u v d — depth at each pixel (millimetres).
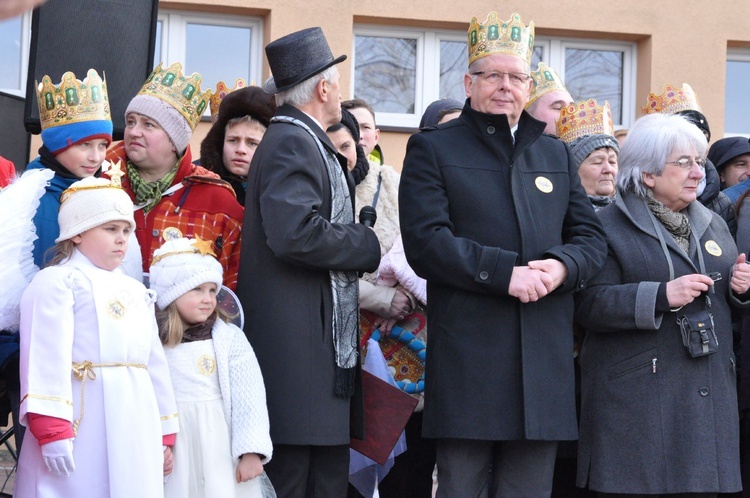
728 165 7082
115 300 3914
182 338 4191
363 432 4414
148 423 3859
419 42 10148
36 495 3717
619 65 10531
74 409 3773
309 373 4223
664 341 4754
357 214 5504
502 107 4555
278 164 4250
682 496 4789
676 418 4711
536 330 4363
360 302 5242
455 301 4379
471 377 4309
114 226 3986
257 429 4090
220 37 9773
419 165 4512
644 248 4848
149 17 5816
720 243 4984
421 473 5363
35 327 3762
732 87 10781
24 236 4156
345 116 5508
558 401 4359
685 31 10328
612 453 4738
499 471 4488
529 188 4508
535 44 10398
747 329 5406
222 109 5352
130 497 3744
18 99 7090
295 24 9625
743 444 5539
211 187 4855
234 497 4066
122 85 5727
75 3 5621
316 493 4352
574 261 4359
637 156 4949
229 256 4777
